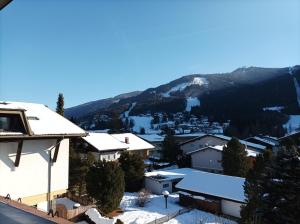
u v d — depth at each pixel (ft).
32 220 16.29
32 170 61.21
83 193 105.09
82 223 72.23
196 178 123.65
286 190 71.82
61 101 184.55
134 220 90.22
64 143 67.72
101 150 143.43
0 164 56.80
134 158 129.59
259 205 71.97
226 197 103.55
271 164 77.87
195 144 207.31
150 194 120.57
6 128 58.29
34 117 68.33
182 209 102.17
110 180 88.58
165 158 202.18
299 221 70.54
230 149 142.92
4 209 19.35
